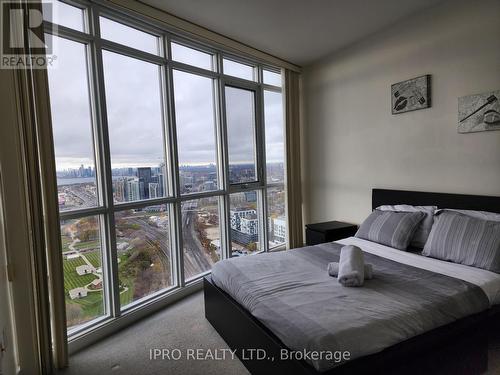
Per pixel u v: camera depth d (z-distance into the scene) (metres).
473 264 2.07
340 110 3.80
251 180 4.02
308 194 4.43
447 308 1.60
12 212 1.74
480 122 2.47
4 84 1.69
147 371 1.93
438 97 2.76
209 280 2.48
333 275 2.02
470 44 2.50
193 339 2.28
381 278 1.95
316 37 3.33
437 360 1.53
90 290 2.37
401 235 2.59
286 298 1.72
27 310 1.80
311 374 1.27
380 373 1.34
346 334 1.33
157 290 2.92
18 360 1.81
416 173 3.00
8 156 1.72
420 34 2.85
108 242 2.43
